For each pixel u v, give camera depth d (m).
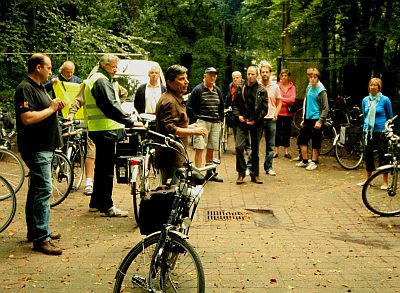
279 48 25.86
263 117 9.38
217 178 9.70
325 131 12.84
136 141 7.00
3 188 6.28
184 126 5.66
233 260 5.50
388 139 7.96
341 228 6.87
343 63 14.60
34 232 5.67
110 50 14.95
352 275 5.11
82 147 8.68
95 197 7.20
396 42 13.63
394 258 5.62
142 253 4.11
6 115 8.73
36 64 5.50
